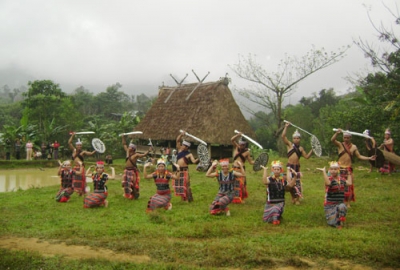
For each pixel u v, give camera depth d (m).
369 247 5.21
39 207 8.77
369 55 8.47
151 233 6.19
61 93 36.50
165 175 8.10
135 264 4.75
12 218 7.55
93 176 8.72
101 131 32.34
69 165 9.68
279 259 4.98
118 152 32.47
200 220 7.10
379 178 12.38
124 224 6.84
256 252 5.14
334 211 6.62
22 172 19.81
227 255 5.03
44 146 25.95
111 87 58.75
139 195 10.39
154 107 27.95
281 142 28.89
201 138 22.34
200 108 23.88
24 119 28.69
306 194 9.97
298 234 6.07
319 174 14.49
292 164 8.74
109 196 10.30
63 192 9.47
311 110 43.59
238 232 6.29
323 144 25.30
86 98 56.12
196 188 11.41
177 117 24.80
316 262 4.93
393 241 5.53
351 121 17.95
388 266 4.75
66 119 32.84
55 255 5.17
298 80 26.77
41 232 6.30
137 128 27.31
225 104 24.11
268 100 28.22
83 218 7.48
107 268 4.64
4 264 4.71
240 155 9.12
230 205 8.68
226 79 24.84
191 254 5.17
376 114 16.30
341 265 4.81
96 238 5.99
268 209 6.93
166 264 4.76
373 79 7.83
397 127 15.01
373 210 7.82
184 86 27.78
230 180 7.53
